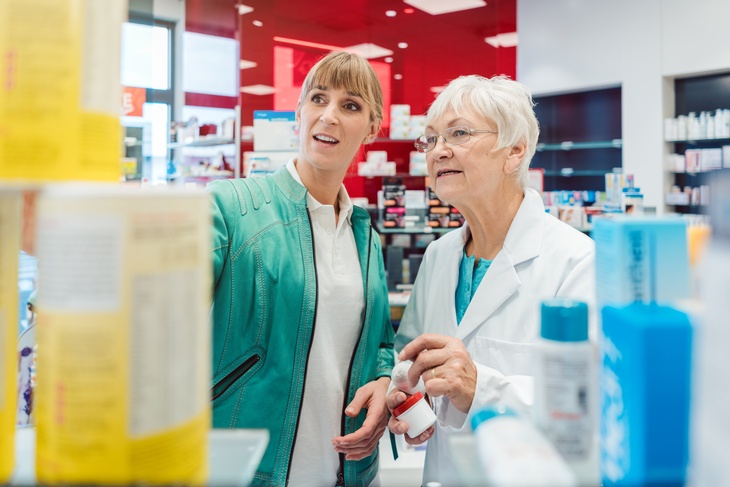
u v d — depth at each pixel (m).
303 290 1.42
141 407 0.38
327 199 1.59
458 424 1.20
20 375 0.88
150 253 0.39
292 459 1.41
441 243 1.79
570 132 7.69
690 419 0.45
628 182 5.48
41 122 0.42
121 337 0.38
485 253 1.62
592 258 1.38
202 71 6.99
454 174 1.54
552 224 1.53
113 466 0.38
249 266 1.39
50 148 0.42
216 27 6.82
